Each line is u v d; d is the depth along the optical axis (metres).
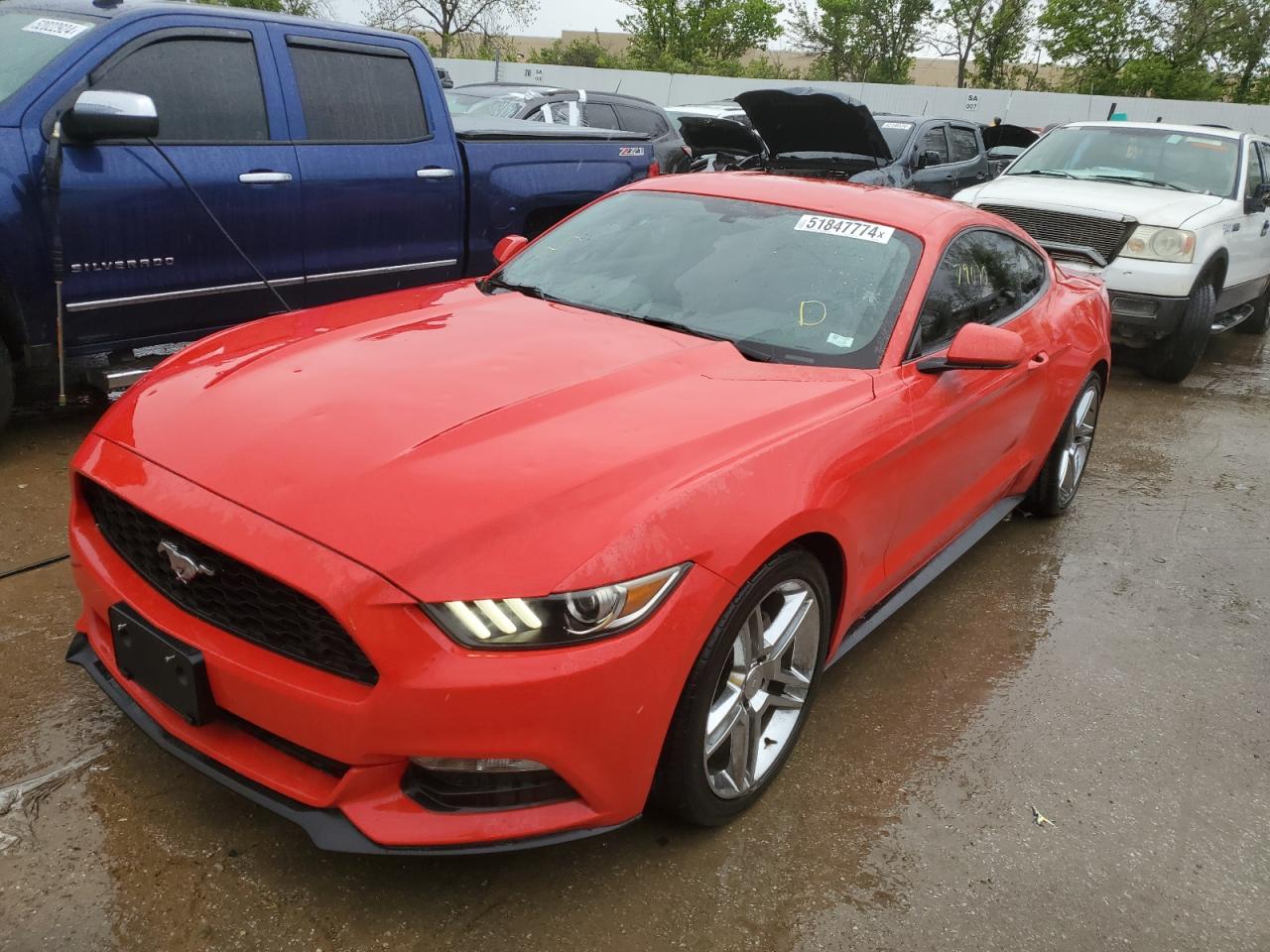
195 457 2.20
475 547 1.93
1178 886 2.50
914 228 3.41
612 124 10.10
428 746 1.91
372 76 5.23
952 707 3.19
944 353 3.21
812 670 2.68
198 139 4.52
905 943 2.22
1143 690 3.41
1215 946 2.32
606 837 2.43
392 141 5.31
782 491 2.34
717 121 10.62
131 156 4.23
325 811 2.01
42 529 3.70
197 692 2.06
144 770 2.50
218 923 2.07
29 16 4.43
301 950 2.03
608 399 2.49
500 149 5.92
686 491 2.17
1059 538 4.64
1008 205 7.66
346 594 1.86
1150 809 2.79
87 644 2.52
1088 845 2.61
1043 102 29.19
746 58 54.84
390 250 5.41
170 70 4.42
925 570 3.53
